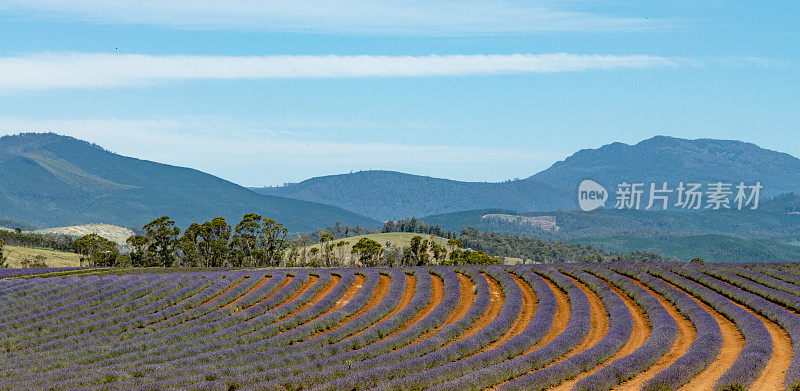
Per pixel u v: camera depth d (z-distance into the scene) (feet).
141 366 116.37
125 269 297.33
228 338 146.10
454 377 102.99
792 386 85.87
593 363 107.65
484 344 128.57
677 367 97.35
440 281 226.38
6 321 175.63
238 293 205.87
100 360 128.26
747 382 89.97
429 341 126.93
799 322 128.67
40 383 110.01
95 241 424.46
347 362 114.11
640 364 104.06
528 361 108.68
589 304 160.56
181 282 226.38
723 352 115.24
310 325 152.15
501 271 234.38
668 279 201.77
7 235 621.72
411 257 422.82
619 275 209.15
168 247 409.28
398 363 107.86
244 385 103.35
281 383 100.68
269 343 135.64
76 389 103.19
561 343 121.19
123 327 161.27
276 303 187.93
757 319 134.21
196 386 99.40
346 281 222.28
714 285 182.09
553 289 197.26
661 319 138.82
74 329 158.51
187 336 146.82
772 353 111.04
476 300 175.94
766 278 186.70
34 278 257.75
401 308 177.68
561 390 96.17
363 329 152.87
